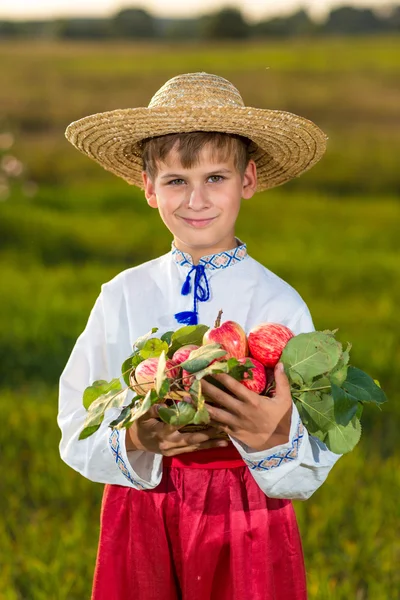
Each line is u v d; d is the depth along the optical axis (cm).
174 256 346
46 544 543
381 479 638
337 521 573
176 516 324
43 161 2733
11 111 3331
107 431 326
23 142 2958
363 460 666
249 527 319
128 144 361
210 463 321
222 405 293
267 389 300
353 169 2753
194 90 338
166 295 346
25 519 595
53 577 491
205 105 334
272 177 392
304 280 1437
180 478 323
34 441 705
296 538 330
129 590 330
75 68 4325
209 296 338
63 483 636
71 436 337
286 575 326
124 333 346
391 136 3170
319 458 315
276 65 4447
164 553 326
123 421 279
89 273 1488
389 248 1789
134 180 400
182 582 329
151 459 320
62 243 1719
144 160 347
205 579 321
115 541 331
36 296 1263
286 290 343
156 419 304
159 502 325
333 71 4228
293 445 296
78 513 576
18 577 512
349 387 297
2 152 2153
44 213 1975
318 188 2575
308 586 479
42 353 981
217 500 320
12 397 824
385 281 1457
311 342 292
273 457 297
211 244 333
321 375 295
